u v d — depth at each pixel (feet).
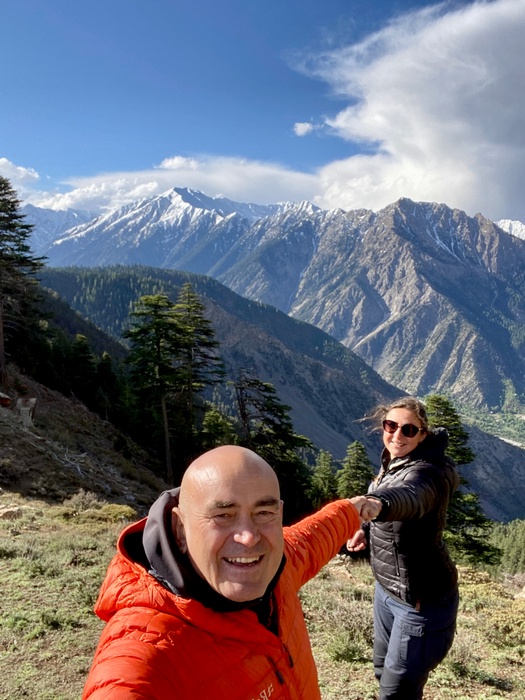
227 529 4.59
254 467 4.85
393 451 10.18
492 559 80.07
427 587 9.82
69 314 469.98
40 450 69.15
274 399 104.53
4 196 99.50
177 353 110.11
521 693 17.54
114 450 106.73
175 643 4.35
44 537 34.22
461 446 82.43
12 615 20.99
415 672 9.90
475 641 22.62
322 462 155.12
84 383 170.19
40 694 16.14
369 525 11.07
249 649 4.86
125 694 3.79
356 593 28.58
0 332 103.71
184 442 116.16
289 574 6.32
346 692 16.61
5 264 98.37
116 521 44.55
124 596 4.75
